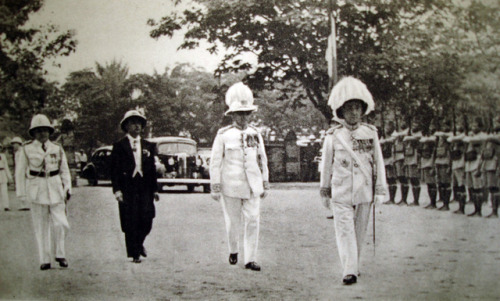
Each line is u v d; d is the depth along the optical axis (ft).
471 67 33.06
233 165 23.12
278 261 23.81
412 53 34.40
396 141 35.27
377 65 35.09
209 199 41.11
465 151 31.55
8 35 33.14
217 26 34.71
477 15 32.71
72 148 35.35
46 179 23.91
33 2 33.12
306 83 37.09
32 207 24.17
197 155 43.34
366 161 21.03
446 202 32.76
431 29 33.94
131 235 24.17
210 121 36.24
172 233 29.30
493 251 24.59
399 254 24.70
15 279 23.31
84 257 25.67
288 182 48.44
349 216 20.99
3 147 35.73
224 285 20.80
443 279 21.66
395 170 35.42
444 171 32.76
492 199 30.48
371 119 35.86
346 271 20.90
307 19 36.04
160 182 43.57
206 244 26.96
